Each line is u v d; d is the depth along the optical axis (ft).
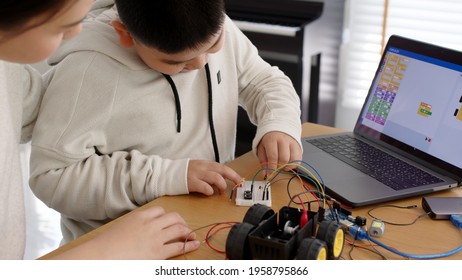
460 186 3.51
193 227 3.07
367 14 8.23
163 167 3.47
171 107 3.83
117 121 3.66
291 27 6.91
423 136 3.74
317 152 3.98
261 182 3.58
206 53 3.34
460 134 3.49
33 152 3.53
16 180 3.22
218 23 3.09
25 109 3.58
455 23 7.78
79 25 2.37
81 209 3.46
